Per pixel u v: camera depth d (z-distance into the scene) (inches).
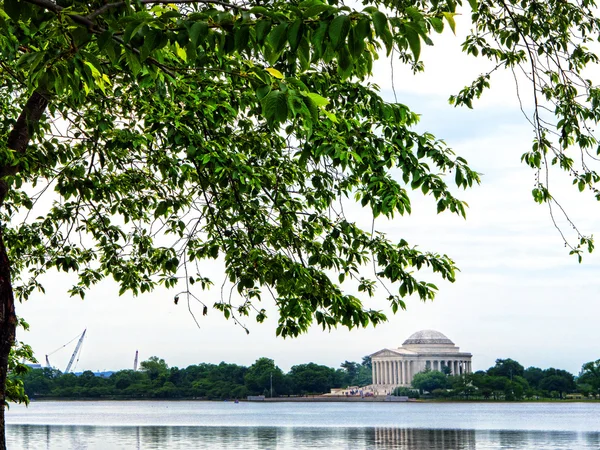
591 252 524.4
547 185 507.8
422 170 520.1
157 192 658.2
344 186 602.2
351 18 241.1
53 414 6082.7
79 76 327.0
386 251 575.2
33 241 706.8
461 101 585.3
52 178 593.9
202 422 4315.9
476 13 558.6
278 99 261.0
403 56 625.0
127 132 561.0
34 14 271.0
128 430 3348.9
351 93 528.7
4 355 363.9
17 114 666.2
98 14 278.1
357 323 573.0
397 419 4803.2
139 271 744.3
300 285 581.6
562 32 547.8
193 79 516.1
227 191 602.5
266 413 6338.6
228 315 656.4
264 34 253.0
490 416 5364.2
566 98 526.9
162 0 278.1
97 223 721.0
